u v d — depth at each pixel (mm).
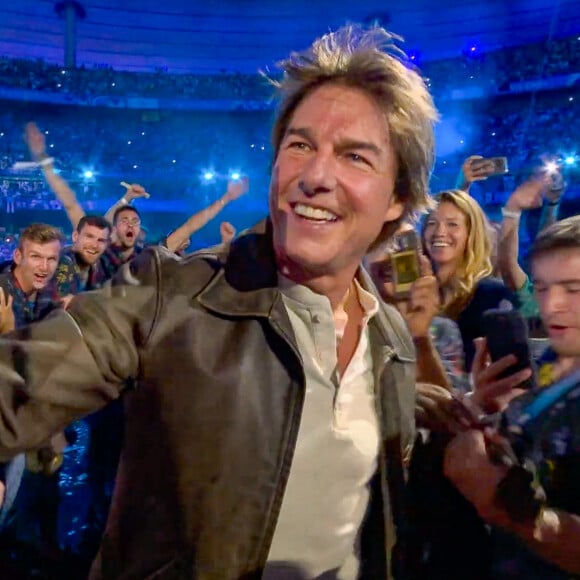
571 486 1059
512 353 1176
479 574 1265
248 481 970
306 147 1035
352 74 1044
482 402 1160
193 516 955
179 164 23344
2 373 923
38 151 5074
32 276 3369
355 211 1021
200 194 22641
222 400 962
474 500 1134
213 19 24891
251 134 24000
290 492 1044
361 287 1244
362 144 1010
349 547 1144
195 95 23688
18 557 3113
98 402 989
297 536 1066
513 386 1139
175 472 959
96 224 4195
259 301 1020
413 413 1258
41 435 953
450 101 21656
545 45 20016
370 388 1176
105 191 22422
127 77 23297
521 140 20000
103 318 963
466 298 1939
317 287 1081
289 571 1068
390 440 1177
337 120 1009
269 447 989
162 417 968
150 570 983
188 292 1007
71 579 3049
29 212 19219
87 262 4238
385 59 1061
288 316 1033
